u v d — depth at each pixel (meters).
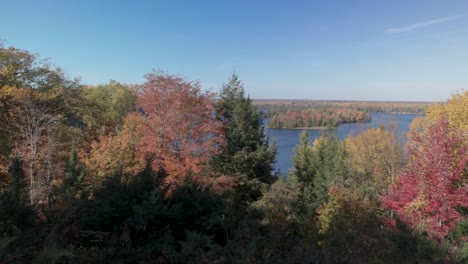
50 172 16.97
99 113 34.59
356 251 5.47
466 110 20.52
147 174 6.59
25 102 19.91
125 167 16.12
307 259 5.21
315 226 12.65
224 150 21.11
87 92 38.25
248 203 17.84
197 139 18.45
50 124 21.06
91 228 5.78
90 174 16.41
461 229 8.94
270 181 22.70
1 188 13.34
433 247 5.50
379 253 5.41
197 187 7.66
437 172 10.19
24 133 19.80
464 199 9.83
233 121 21.88
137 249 5.25
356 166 32.72
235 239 5.62
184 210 6.32
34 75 25.95
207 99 19.23
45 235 5.02
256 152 21.50
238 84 23.23
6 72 22.69
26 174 16.39
